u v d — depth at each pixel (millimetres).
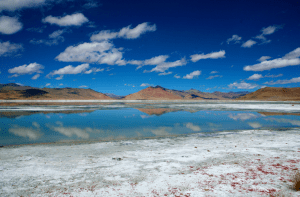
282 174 5648
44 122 20797
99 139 12344
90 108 44125
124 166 6832
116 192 4836
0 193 4848
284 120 21484
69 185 5305
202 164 6859
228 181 5297
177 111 35781
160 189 4938
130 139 12070
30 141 11875
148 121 21344
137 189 4977
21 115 28547
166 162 7199
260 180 5277
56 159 7773
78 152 8898
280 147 9070
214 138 12000
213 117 25188
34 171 6414
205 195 4520
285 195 4352
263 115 27469
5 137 13156
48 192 4902
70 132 14984
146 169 6484
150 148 9570
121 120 22375
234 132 13992
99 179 5695
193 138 12125
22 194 4801
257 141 10641
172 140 11594
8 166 6934
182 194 4613
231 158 7496
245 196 4406
